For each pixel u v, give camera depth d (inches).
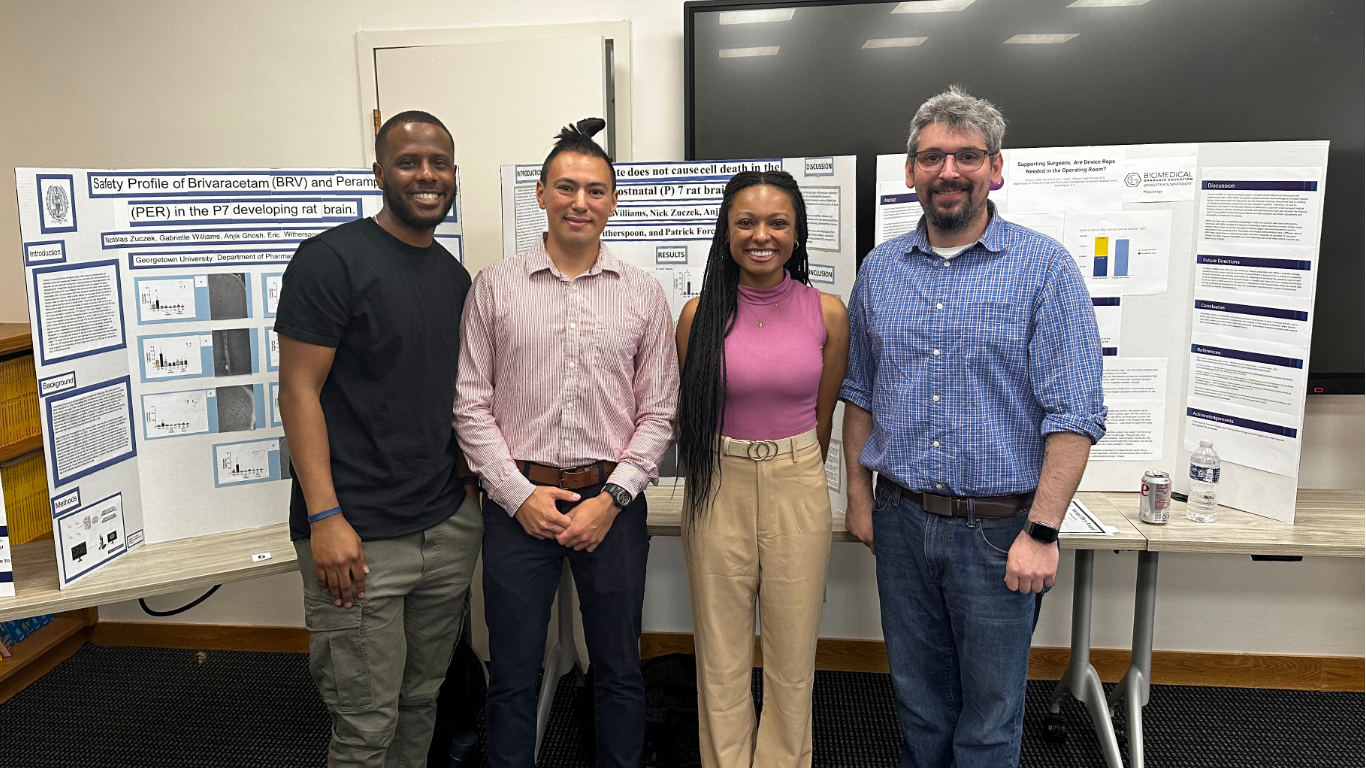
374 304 63.9
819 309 71.9
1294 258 74.3
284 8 100.3
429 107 98.9
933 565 69.3
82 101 104.3
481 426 68.8
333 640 67.1
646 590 111.3
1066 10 89.3
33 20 103.0
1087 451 63.1
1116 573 104.7
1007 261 65.2
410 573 68.5
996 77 91.1
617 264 70.9
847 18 91.8
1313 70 87.5
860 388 74.2
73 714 101.4
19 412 86.6
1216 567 103.3
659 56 98.0
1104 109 90.5
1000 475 65.7
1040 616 107.2
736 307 70.9
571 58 95.6
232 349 79.3
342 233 64.8
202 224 76.8
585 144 68.1
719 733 74.0
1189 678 105.6
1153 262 80.0
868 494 76.1
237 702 103.8
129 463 75.9
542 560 70.3
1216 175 77.2
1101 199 79.9
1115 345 81.8
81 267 70.7
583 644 110.8
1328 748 92.3
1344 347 92.3
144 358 75.9
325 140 102.3
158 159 104.7
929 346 66.9
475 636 110.4
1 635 107.7
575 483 69.2
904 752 77.3
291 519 68.8
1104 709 89.0
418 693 75.6
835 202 80.8
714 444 70.7
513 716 72.9
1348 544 72.8
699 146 96.1
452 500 71.0
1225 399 79.9
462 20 99.0
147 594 71.1
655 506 87.5
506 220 88.4
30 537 88.0
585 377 68.4
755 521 71.1
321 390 65.3
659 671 96.9
